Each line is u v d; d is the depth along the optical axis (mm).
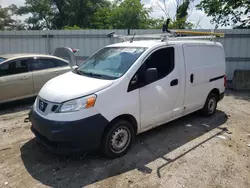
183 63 4387
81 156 3588
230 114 5871
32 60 6371
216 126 4988
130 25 19062
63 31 10359
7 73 5902
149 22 19734
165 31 5027
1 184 2922
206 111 5434
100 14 25031
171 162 3463
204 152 3787
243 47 9617
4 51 11086
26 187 2869
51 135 3035
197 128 4844
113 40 9992
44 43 10648
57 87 3436
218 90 5578
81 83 3408
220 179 3062
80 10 28781
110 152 3447
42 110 3316
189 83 4566
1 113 5750
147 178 3062
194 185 2930
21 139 4219
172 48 4219
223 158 3607
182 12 15867
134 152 3740
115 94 3324
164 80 4008
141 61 3670
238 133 4633
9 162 3434
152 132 4586
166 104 4137
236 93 8531
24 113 5758
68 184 2930
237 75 9062
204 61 4969
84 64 4371
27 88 6234
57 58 6965
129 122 3643
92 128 3125
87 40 10234
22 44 10883
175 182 2984
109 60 3990
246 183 2986
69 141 3035
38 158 3549
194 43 4715
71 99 3090
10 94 5945
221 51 5582
